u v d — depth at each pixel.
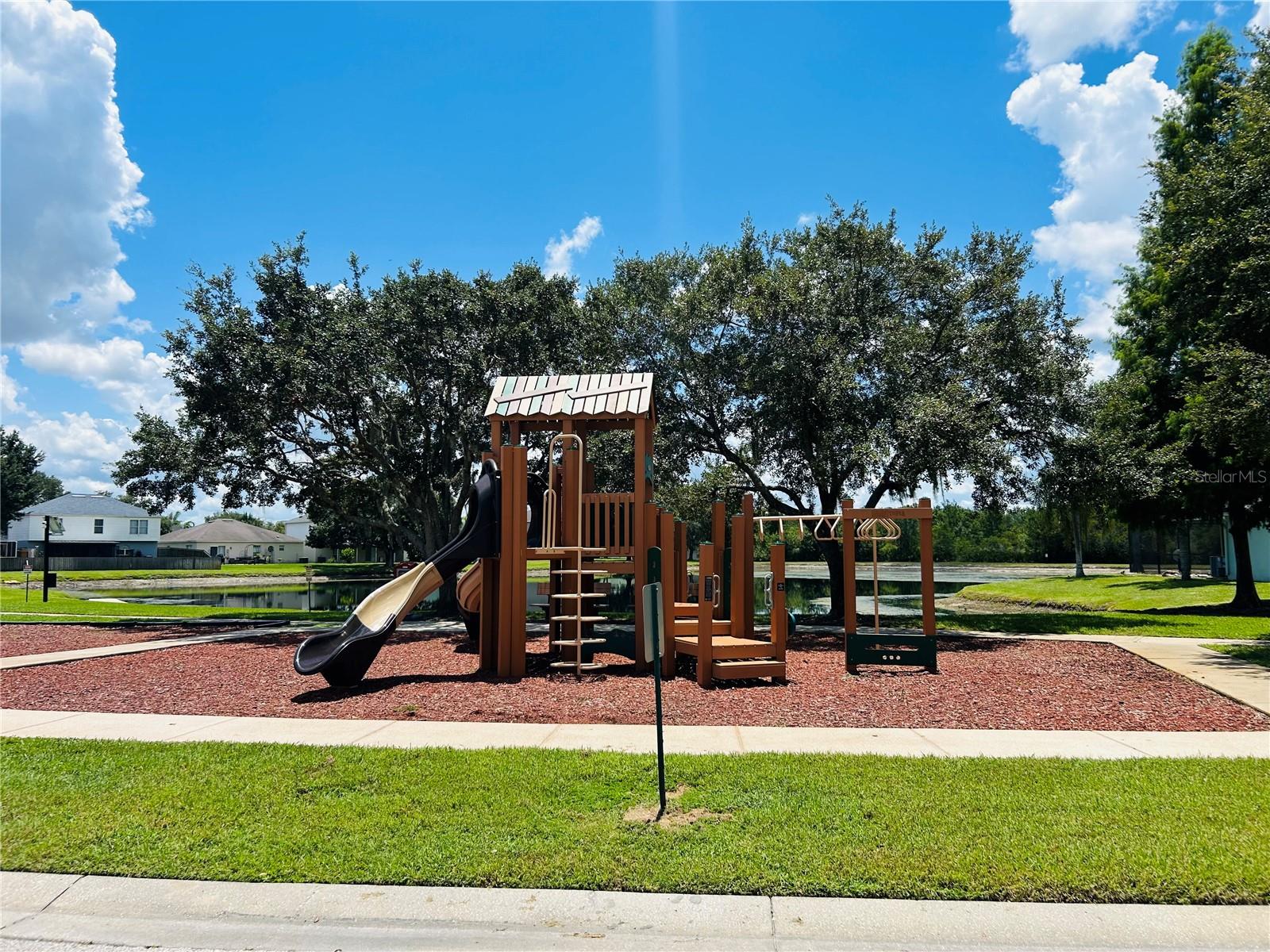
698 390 19.28
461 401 21.34
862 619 21.17
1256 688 10.09
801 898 4.37
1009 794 5.85
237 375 18.73
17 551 67.69
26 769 6.69
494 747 7.30
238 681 11.20
